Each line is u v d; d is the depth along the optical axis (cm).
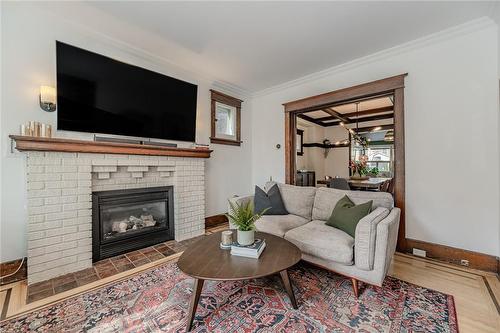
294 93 404
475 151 232
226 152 420
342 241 193
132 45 278
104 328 145
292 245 193
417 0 199
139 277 211
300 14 219
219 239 209
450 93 246
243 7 209
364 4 205
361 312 160
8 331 143
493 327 146
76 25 238
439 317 155
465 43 237
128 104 277
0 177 203
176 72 339
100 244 252
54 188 213
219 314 158
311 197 298
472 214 234
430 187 258
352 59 314
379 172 616
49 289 191
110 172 261
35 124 210
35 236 202
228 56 306
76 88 237
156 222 312
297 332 141
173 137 325
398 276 214
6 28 205
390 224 182
